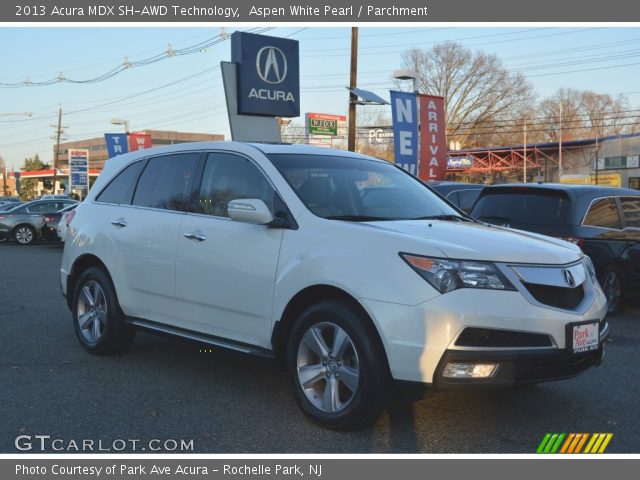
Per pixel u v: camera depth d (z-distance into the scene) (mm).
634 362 6074
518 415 4559
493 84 67938
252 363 5871
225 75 14750
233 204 4559
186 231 5160
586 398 4961
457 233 4227
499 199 8703
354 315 4027
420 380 3752
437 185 13617
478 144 69500
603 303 4332
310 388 4309
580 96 81625
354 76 24594
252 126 15195
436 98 16625
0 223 21812
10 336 6898
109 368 5660
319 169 5023
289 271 4363
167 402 4750
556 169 63125
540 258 4051
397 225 4352
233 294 4754
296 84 15594
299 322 4312
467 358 3697
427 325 3725
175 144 5766
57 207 22547
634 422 4457
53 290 10398
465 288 3764
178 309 5246
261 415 4484
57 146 74750
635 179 54688
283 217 4582
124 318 5824
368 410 3975
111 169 6340
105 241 5891
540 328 3822
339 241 4203
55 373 5496
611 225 8289
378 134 61062
